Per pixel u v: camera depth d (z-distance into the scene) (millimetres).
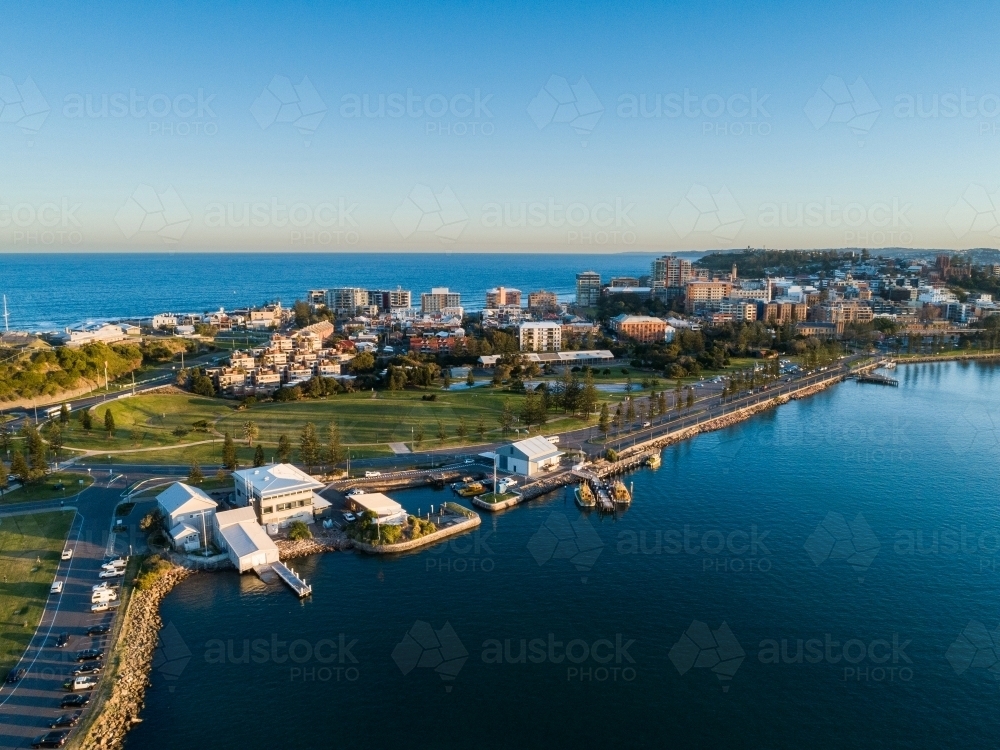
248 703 98312
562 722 95500
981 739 93250
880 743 92250
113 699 95688
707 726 95000
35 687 97312
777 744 91750
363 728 93875
